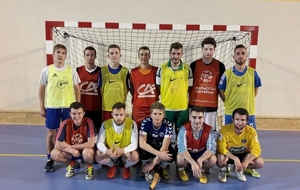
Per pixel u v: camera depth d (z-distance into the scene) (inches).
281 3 186.7
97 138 122.3
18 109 199.2
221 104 182.5
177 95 127.8
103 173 128.7
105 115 135.4
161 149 118.0
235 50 125.9
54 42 157.1
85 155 118.2
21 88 197.9
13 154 146.7
